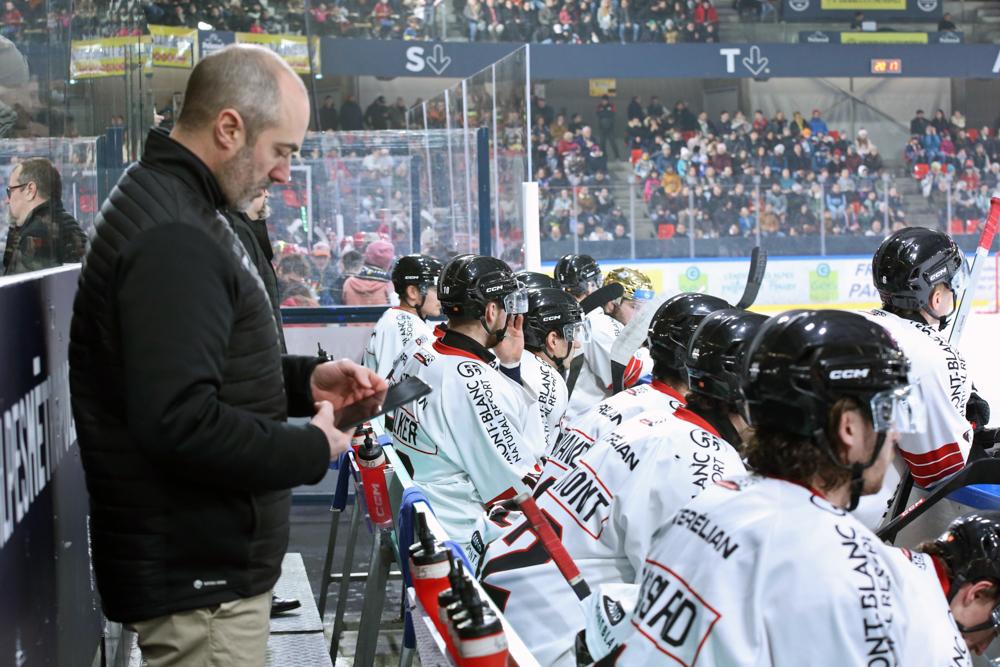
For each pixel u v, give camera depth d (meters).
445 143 8.59
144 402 1.71
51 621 2.21
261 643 2.00
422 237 8.62
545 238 18.44
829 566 1.50
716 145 22.02
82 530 2.66
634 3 21.80
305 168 8.31
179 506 1.88
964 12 24.36
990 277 18.33
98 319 1.84
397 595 5.49
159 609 1.89
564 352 4.31
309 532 6.88
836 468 1.58
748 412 1.65
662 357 2.87
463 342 3.74
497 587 2.54
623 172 22.98
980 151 23.62
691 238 18.28
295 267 8.34
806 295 18.53
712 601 1.52
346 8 20.28
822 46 22.28
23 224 2.26
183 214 1.82
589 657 1.98
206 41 9.85
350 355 8.03
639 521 2.42
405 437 3.79
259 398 1.93
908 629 1.55
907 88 25.67
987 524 2.05
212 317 1.77
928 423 3.38
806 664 1.48
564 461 2.78
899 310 3.56
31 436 2.07
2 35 2.12
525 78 6.96
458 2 20.84
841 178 18.78
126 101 4.40
